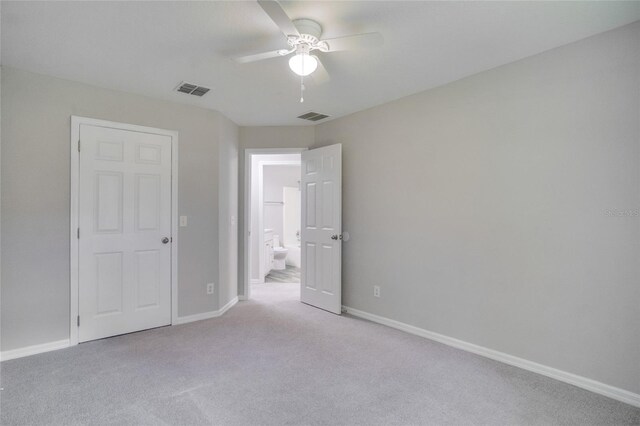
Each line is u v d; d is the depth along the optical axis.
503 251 2.61
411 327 3.24
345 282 3.94
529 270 2.47
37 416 1.89
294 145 4.36
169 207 3.41
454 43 2.28
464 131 2.84
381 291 3.53
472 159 2.79
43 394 2.12
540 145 2.41
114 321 3.10
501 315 2.62
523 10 1.92
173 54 2.45
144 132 3.26
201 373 2.40
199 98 3.35
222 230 3.84
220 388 2.20
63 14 1.94
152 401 2.05
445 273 2.98
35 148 2.72
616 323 2.10
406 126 3.29
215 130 3.73
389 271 3.45
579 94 2.24
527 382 2.30
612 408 2.00
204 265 3.65
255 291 4.93
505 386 2.25
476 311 2.77
